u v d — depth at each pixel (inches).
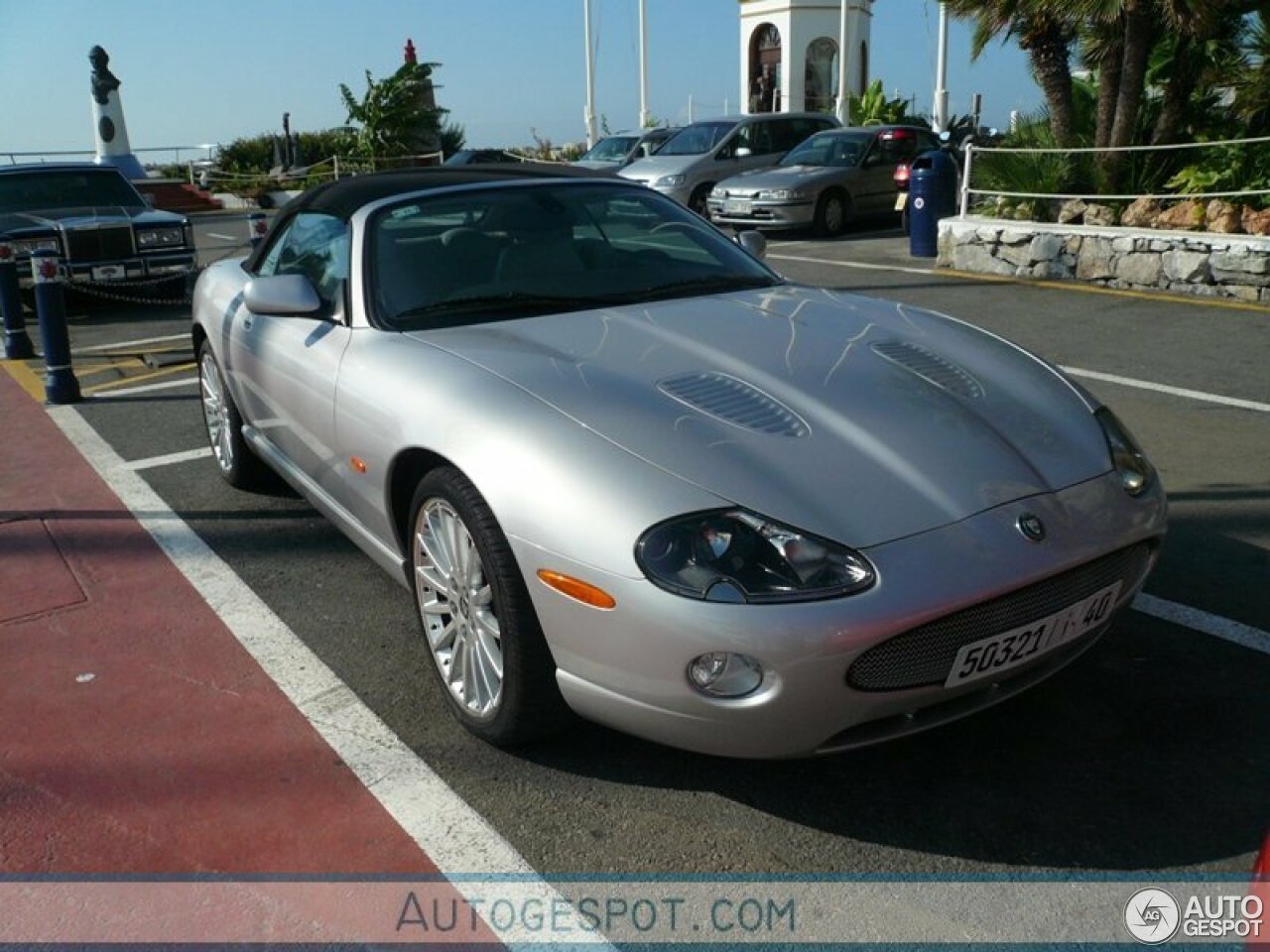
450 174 170.4
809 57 1059.9
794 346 128.5
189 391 295.3
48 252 276.7
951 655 98.4
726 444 105.2
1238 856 99.3
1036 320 336.8
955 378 123.8
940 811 106.9
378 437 128.4
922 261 473.1
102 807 112.1
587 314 140.1
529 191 164.7
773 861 101.3
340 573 168.7
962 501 102.5
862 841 103.3
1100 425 121.6
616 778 114.0
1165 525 115.7
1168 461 205.2
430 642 127.6
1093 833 103.0
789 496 99.4
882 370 123.0
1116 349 295.7
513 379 119.0
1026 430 115.2
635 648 97.9
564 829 106.6
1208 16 375.9
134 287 451.8
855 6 1043.3
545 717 112.7
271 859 103.7
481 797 111.7
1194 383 258.7
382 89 1152.8
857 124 914.1
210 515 196.2
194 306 211.6
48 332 279.9
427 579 125.6
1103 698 124.6
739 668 94.7
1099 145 443.5
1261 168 388.8
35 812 111.7
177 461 229.6
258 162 1300.4
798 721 95.9
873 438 108.2
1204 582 152.5
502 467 107.5
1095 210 412.2
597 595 98.9
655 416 109.7
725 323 135.9
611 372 120.0
